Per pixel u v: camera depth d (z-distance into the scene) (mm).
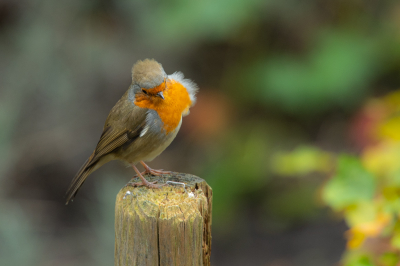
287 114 13117
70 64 12578
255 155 12602
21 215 10930
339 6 12922
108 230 10367
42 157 12523
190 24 11977
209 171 12719
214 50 13281
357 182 4586
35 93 12477
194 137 13414
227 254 11539
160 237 3928
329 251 11070
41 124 12742
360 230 4230
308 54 12695
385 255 4336
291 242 11547
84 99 13109
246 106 13234
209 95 13320
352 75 12195
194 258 3979
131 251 4035
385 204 4340
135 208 4055
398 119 5438
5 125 11445
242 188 12312
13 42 12578
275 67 12688
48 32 12383
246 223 12180
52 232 11586
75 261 10555
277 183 12469
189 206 4043
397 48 12242
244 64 13172
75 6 12609
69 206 12273
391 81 12539
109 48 13047
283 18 12766
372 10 12930
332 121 12820
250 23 12578
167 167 13133
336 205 4562
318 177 12320
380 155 5418
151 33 12766
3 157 11391
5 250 10023
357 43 12500
